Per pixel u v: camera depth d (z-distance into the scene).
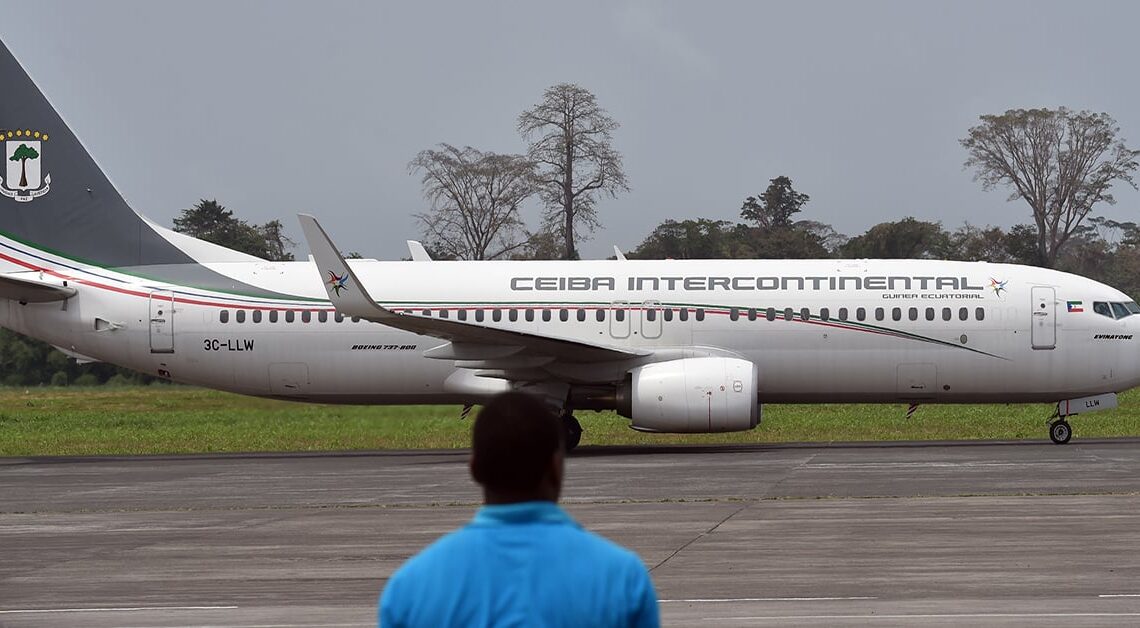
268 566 57.09
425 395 125.62
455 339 115.81
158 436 157.38
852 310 121.62
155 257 128.88
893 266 124.12
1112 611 44.81
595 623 17.69
